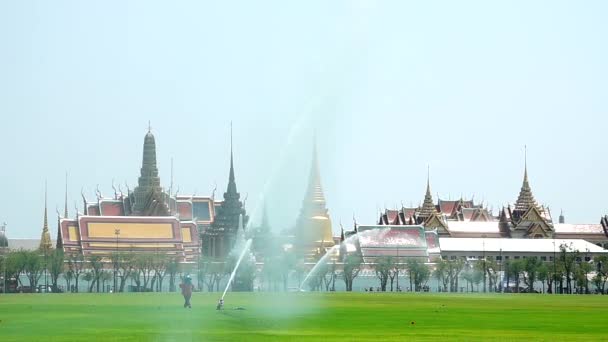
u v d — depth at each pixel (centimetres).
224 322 15438
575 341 12781
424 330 14450
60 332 13688
